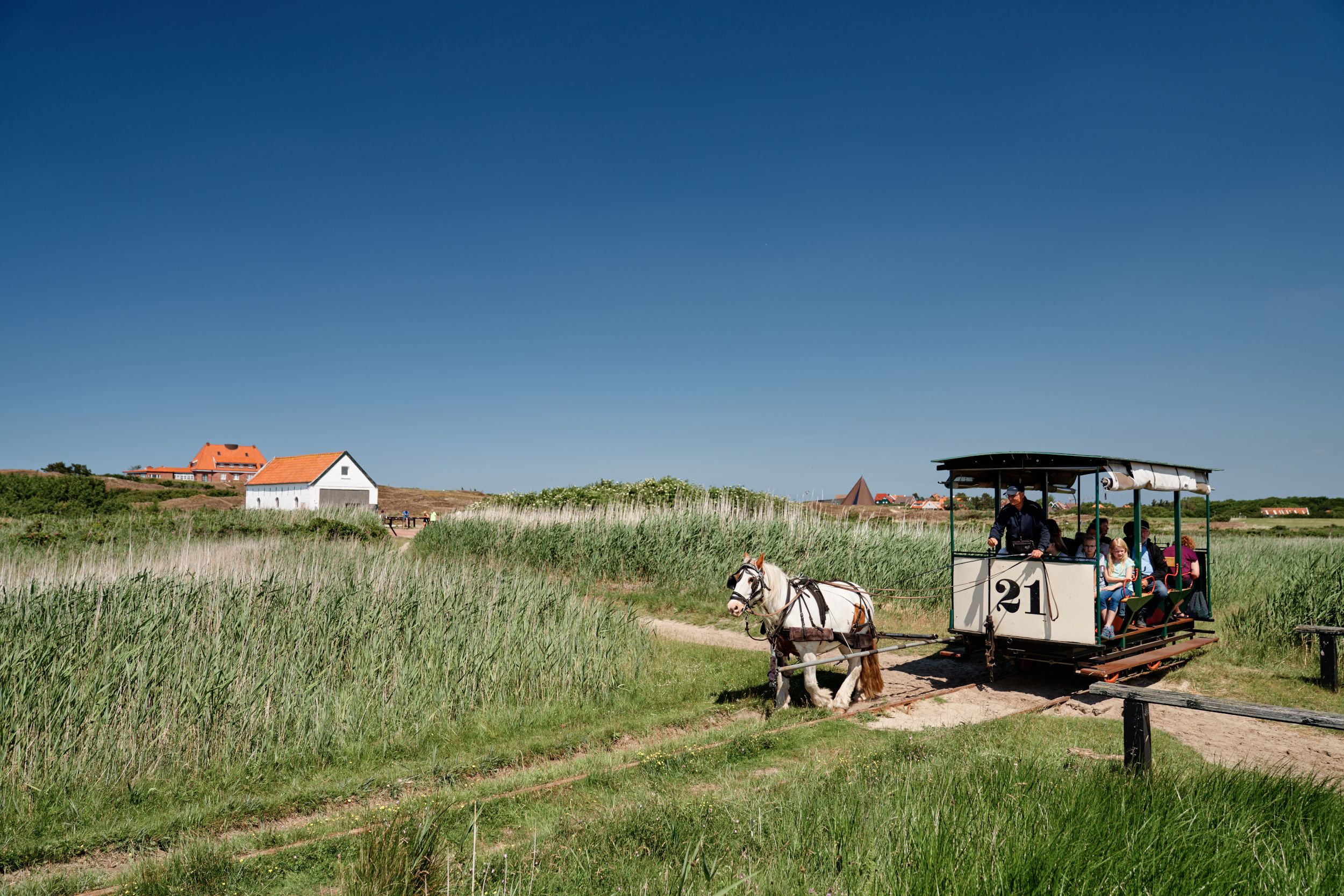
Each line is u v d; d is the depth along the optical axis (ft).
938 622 49.55
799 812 15.94
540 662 33.14
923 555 58.49
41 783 21.93
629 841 15.90
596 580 66.59
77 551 62.95
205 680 25.77
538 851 16.24
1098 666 30.73
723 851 15.19
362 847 15.52
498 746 26.55
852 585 30.96
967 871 12.85
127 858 18.30
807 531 62.44
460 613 34.53
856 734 26.32
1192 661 38.09
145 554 42.01
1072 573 31.19
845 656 29.50
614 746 26.89
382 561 45.80
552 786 21.39
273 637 29.35
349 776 23.72
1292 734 27.02
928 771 18.76
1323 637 33.42
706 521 66.08
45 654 24.47
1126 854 13.29
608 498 90.79
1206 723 28.53
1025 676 36.45
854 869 13.48
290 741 25.73
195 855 16.94
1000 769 18.10
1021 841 13.52
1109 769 18.94
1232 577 59.21
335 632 30.91
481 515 95.30
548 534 73.97
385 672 30.27
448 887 13.79
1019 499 33.88
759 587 29.30
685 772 22.56
